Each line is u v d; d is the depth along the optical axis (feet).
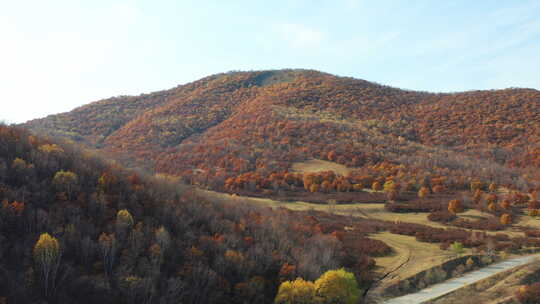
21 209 191.31
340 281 193.88
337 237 281.95
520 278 208.95
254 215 290.15
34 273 165.89
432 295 207.21
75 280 171.32
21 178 220.23
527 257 250.37
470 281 219.61
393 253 268.00
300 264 219.82
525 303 183.93
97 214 217.56
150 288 172.76
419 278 228.22
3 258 169.37
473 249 267.80
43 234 169.27
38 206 206.08
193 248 207.72
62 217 201.36
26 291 158.30
